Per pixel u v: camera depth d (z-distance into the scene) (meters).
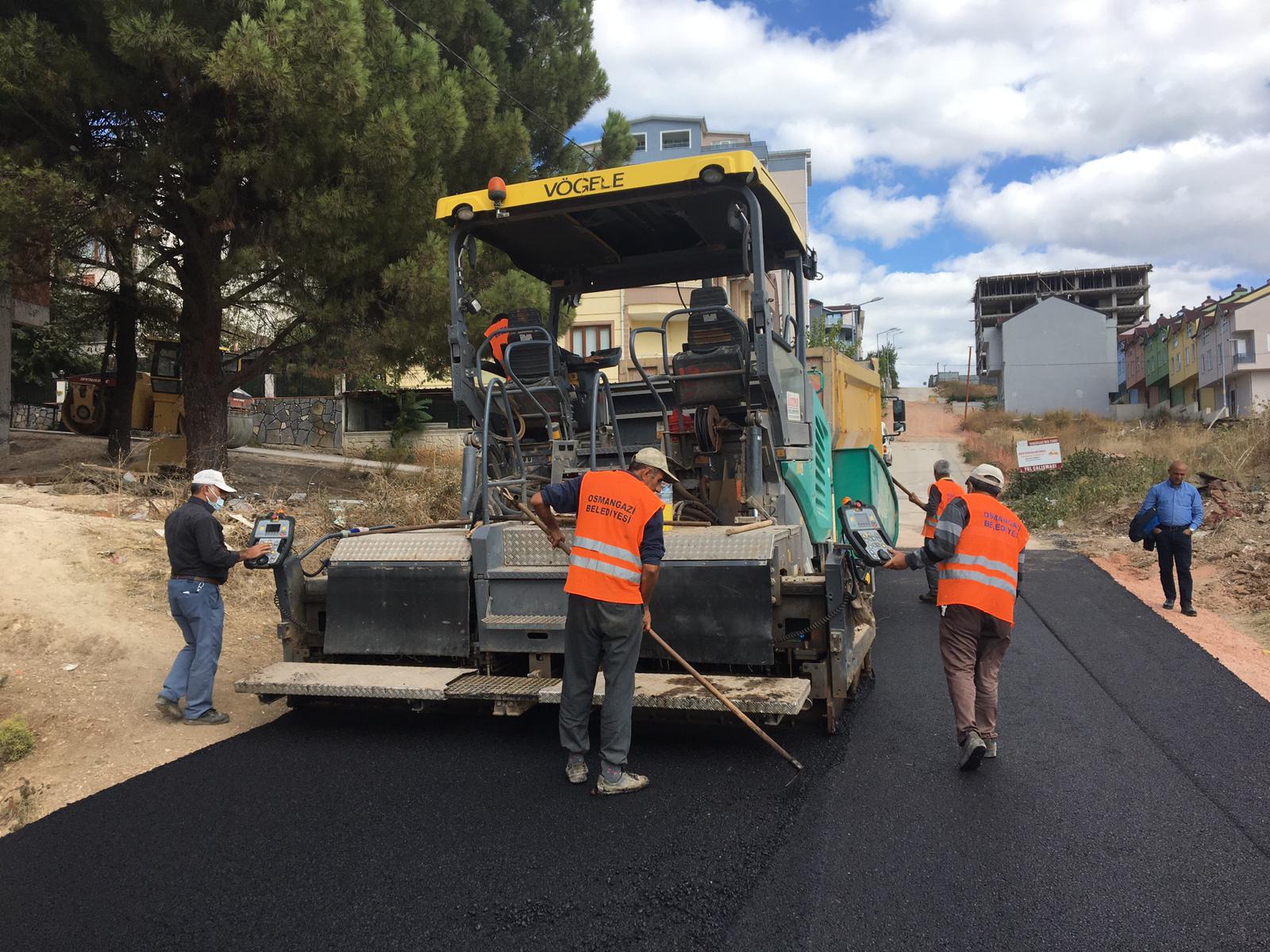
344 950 2.97
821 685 4.89
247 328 13.56
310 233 9.65
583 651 4.27
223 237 10.64
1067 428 35.78
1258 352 36.72
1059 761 4.77
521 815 4.02
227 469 11.34
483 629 4.97
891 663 6.98
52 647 6.00
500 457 6.05
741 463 5.95
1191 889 3.35
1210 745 5.04
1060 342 58.16
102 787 4.47
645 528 4.29
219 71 8.55
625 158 14.48
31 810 4.25
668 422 5.83
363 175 9.83
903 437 37.75
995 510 4.86
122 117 9.88
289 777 4.52
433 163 10.49
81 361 21.62
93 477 10.34
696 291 5.75
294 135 9.55
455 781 4.45
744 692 4.48
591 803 4.15
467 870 3.50
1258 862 3.58
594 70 14.14
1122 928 3.07
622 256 6.79
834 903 3.25
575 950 2.96
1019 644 7.60
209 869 3.54
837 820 3.96
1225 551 11.32
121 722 5.30
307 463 14.79
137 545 7.78
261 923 3.13
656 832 3.83
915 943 2.98
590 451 5.95
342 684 4.82
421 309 10.10
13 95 9.02
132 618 6.66
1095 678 6.52
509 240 6.38
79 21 9.90
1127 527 14.16
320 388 28.53
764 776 4.48
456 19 12.47
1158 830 3.88
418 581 5.14
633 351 5.73
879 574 11.91
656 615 4.87
